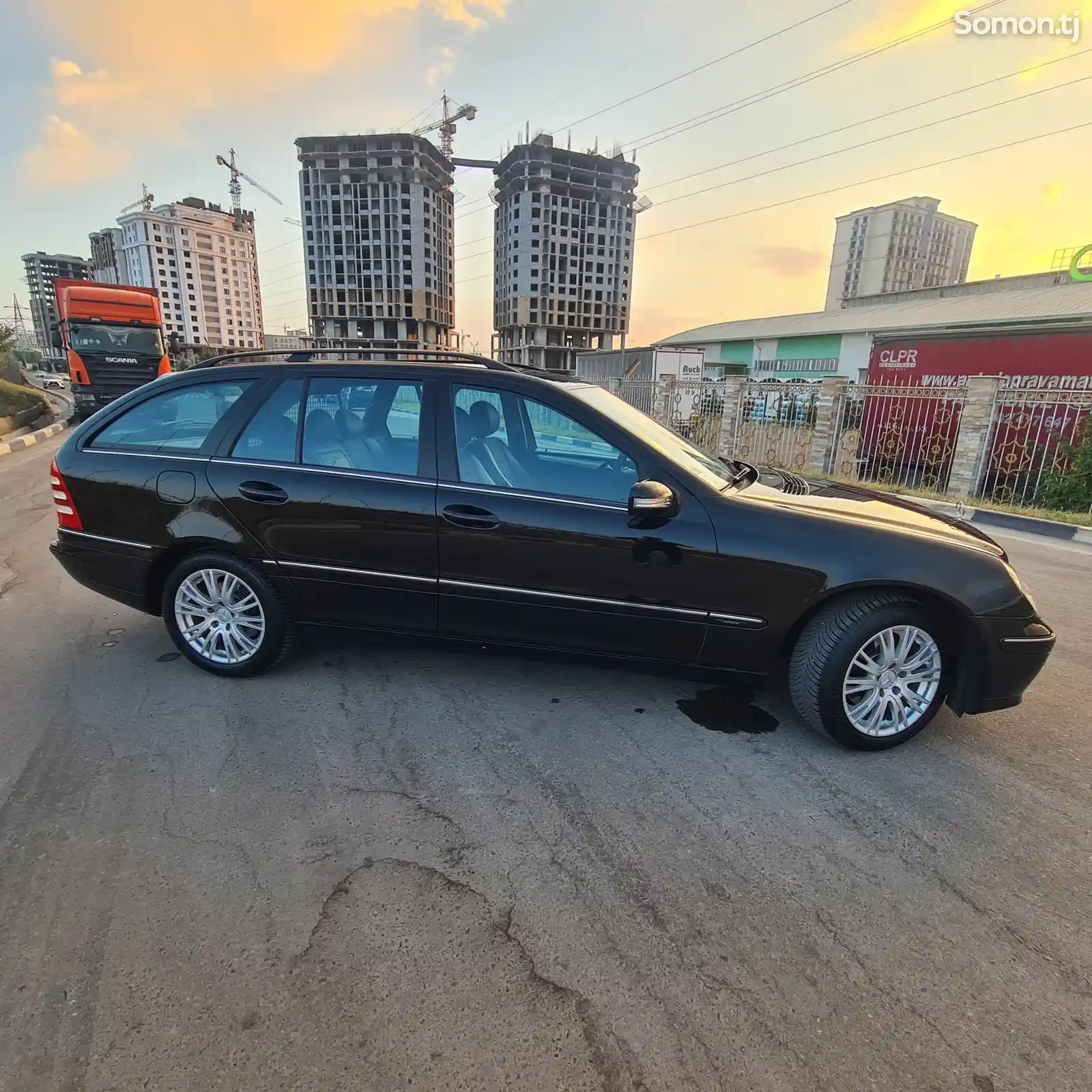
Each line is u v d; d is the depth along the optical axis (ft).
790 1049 5.16
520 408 10.07
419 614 10.28
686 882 6.91
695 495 9.32
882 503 10.77
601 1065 5.00
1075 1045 5.24
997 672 9.05
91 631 13.24
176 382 11.18
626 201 301.84
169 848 7.22
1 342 92.79
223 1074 4.88
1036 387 35.35
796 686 9.43
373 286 302.45
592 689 11.16
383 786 8.43
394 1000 5.49
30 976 5.65
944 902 6.72
